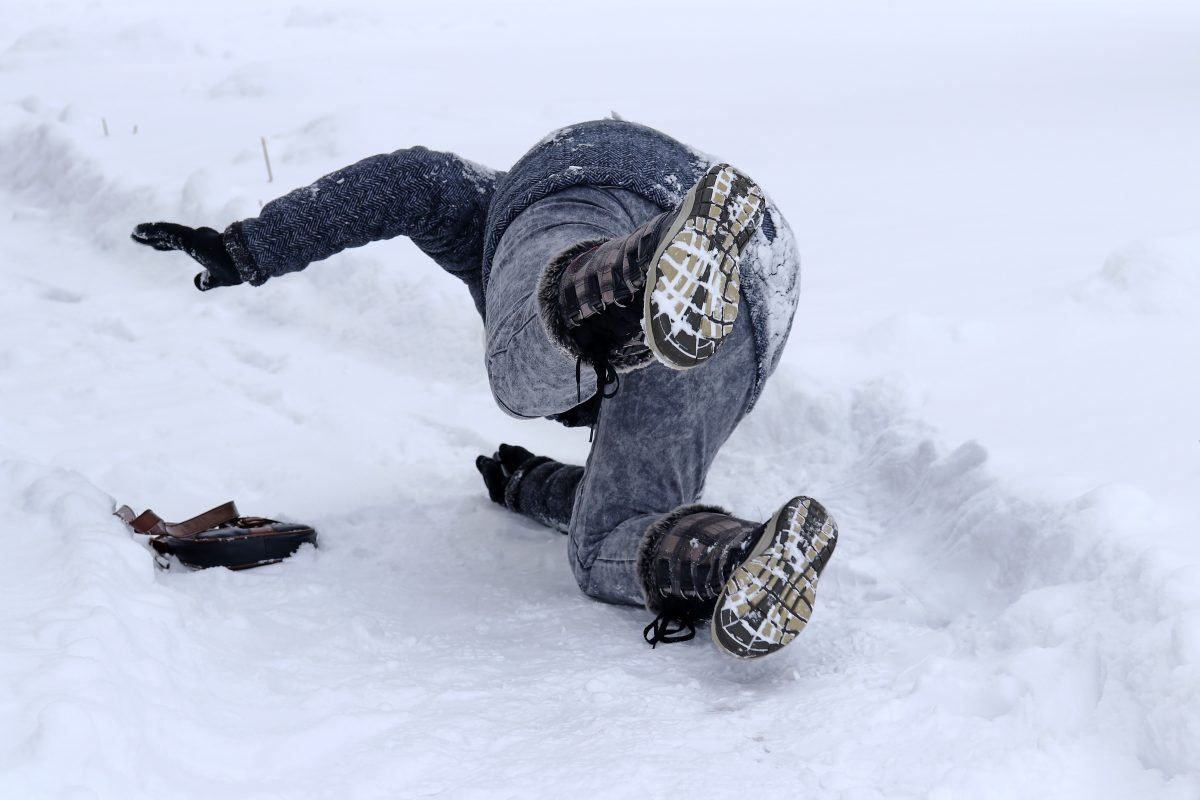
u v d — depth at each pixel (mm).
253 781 1862
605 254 2156
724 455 3604
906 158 7406
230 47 16906
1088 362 3406
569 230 2480
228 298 5746
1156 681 1866
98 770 1627
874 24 17156
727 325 1966
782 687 2305
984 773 1800
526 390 2494
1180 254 3838
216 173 7516
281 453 4074
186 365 4984
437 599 2939
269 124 9852
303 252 2725
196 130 9680
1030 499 2529
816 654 2424
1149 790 1734
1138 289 3756
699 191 1948
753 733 2086
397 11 21906
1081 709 1926
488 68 13422
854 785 1839
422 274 5344
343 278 5477
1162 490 2498
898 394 3436
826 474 3338
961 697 2053
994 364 3508
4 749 1596
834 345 3852
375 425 4289
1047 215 5664
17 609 2080
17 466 2820
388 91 11688
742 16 19203
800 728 2064
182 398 4621
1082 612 2137
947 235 5422
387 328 5121
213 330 5441
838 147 7895
